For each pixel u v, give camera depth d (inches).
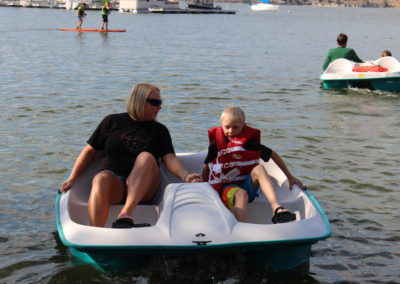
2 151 287.0
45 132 329.4
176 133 337.4
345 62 533.0
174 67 701.9
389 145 320.5
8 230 189.0
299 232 149.5
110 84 534.9
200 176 181.6
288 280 153.9
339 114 412.2
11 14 2667.3
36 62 708.7
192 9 4133.9
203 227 146.2
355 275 159.8
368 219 205.8
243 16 4035.4
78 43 1064.2
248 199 179.3
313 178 254.2
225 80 585.3
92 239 144.3
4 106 404.5
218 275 152.5
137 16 2888.8
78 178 190.4
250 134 177.6
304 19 3885.3
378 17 5600.4
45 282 151.4
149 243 141.9
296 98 481.1
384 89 519.5
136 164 169.9
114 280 150.7
